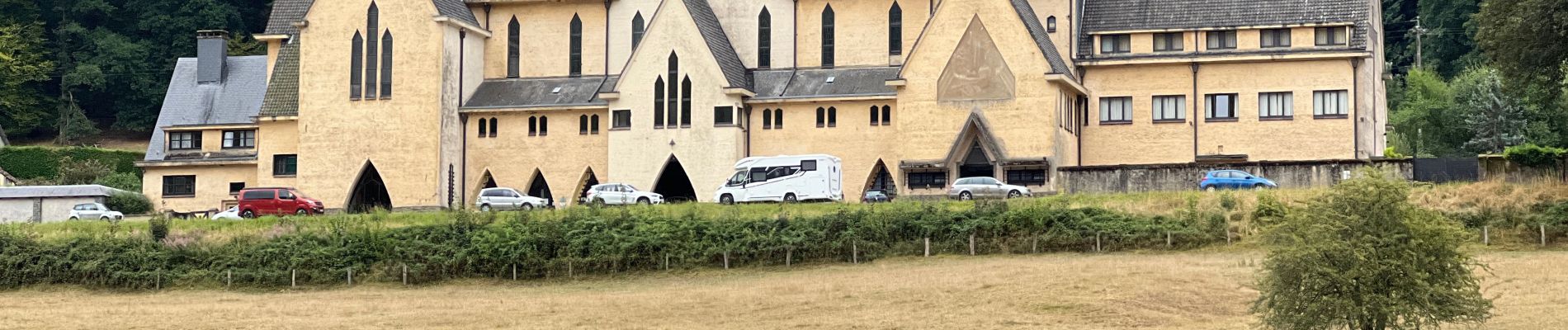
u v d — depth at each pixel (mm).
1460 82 122500
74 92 143000
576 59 93812
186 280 66562
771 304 53938
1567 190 65875
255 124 96938
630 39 93375
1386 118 112188
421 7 90625
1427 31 133625
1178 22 88375
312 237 68250
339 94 91062
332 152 90812
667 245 65375
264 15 146750
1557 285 51156
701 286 60188
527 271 65375
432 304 57719
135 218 90438
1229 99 87250
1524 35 66375
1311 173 76625
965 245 64938
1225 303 50688
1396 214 41188
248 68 102562
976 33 85250
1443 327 45531
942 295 53781
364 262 66500
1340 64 85875
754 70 92500
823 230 65688
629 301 56156
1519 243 61625
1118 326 47719
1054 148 83375
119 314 56719
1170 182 77375
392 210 89938
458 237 67062
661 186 91250
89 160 117875
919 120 85562
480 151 92375
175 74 102375
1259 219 64375
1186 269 56938
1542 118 118250
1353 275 40656
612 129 89562
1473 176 74750
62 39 142375
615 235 66000
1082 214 65438
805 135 89062
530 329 50719
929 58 85812
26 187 95125
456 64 91938
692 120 88375
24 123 140000
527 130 92000
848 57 91312
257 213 85562
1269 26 86938
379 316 54531
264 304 59312
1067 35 89188
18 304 62312
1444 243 41281
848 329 48688
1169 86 87938
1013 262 61156
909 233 65938
